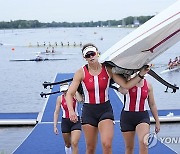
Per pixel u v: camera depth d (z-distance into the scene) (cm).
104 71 461
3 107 1491
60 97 674
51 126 966
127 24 19412
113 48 470
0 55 4691
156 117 566
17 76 2544
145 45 439
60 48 5678
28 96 1739
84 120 474
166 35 436
